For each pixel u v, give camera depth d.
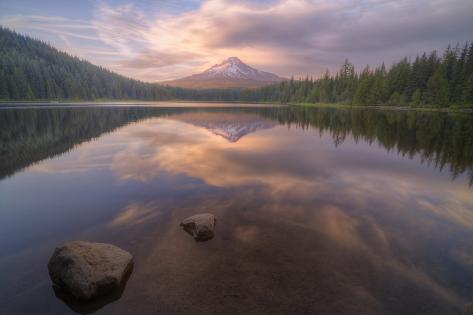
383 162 14.78
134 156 15.31
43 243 6.02
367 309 4.13
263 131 29.14
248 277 4.80
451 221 7.36
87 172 11.95
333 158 15.69
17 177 11.21
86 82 117.06
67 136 23.00
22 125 29.33
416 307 4.19
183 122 37.22
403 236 6.44
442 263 5.34
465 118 43.25
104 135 23.84
